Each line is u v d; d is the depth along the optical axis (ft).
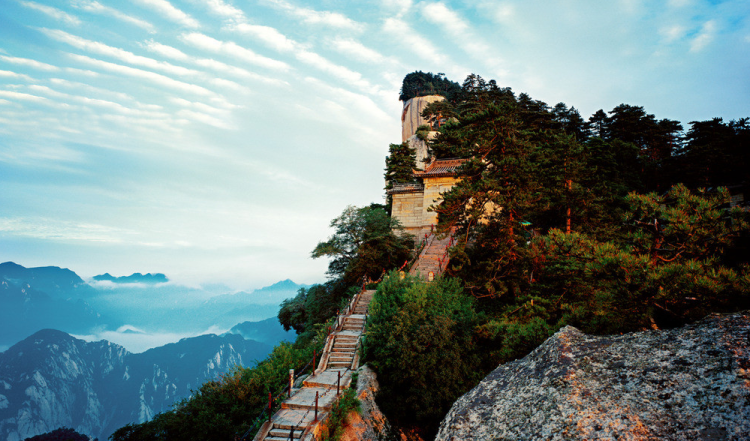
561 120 211.20
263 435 45.37
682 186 43.70
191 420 58.08
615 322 37.50
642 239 43.62
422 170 156.04
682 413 20.65
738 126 155.02
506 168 89.15
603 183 107.34
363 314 85.56
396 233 149.79
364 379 60.70
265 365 66.80
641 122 183.62
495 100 208.95
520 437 24.36
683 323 33.88
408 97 358.43
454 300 71.92
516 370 31.81
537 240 77.25
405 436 56.39
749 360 21.35
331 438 46.34
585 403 23.88
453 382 58.23
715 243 39.63
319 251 119.34
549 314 68.74
